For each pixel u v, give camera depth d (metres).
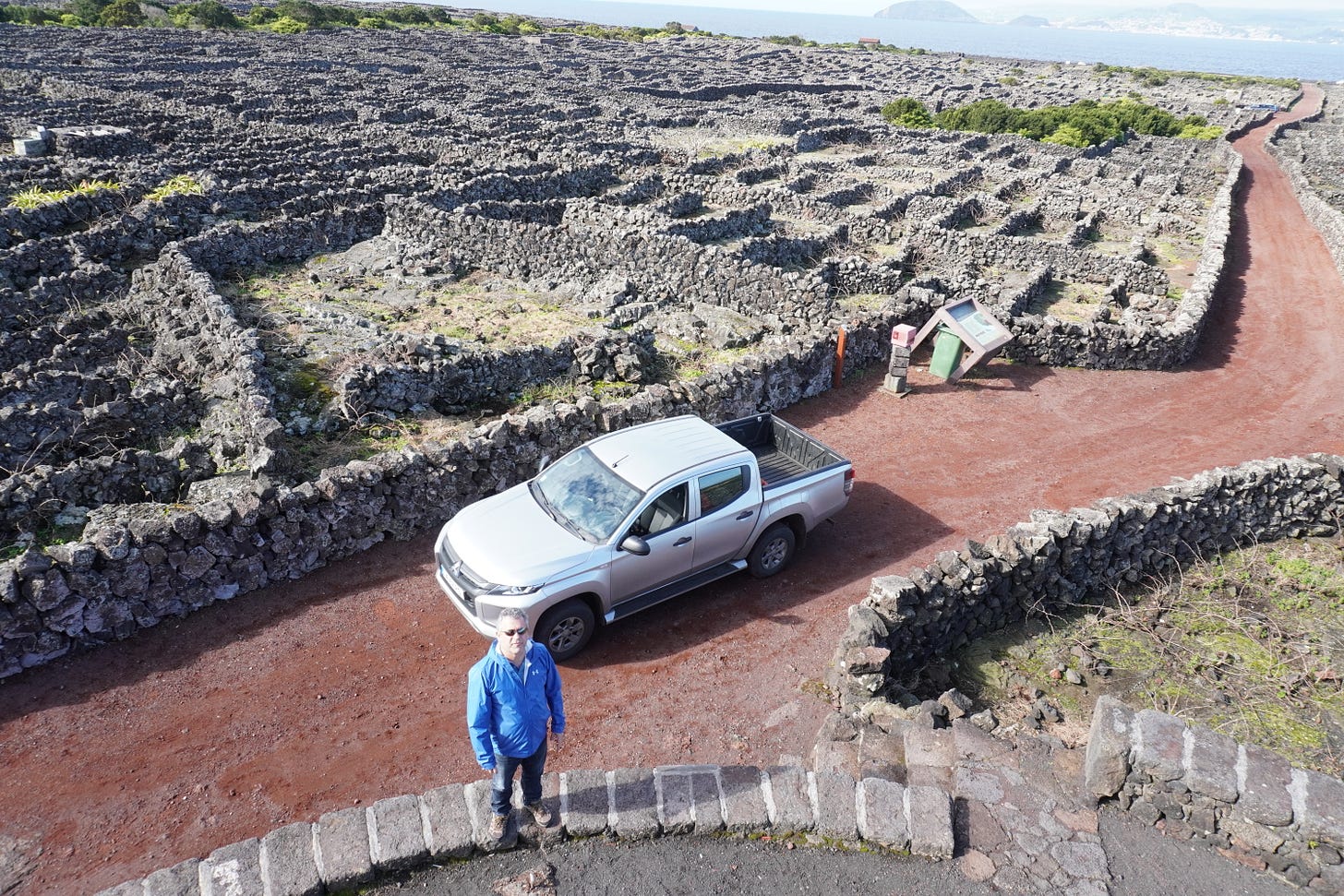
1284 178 48.47
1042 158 47.34
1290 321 22.88
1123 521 10.86
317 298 19.70
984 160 45.41
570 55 93.50
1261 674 9.66
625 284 20.91
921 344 19.55
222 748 7.44
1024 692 9.20
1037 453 14.56
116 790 6.96
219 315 15.84
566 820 6.21
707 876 5.97
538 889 5.85
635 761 7.61
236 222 23.11
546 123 44.75
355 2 180.12
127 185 24.47
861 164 45.31
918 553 11.37
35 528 10.17
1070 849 6.15
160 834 6.60
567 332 18.50
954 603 9.49
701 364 17.33
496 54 86.69
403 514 10.70
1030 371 18.45
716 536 9.65
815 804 6.38
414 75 64.62
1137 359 18.78
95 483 10.70
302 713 7.89
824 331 16.73
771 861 6.10
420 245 23.61
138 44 66.00
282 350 16.16
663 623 9.62
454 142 36.62
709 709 8.31
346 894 5.80
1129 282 25.83
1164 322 20.62
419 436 13.50
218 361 14.78
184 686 8.12
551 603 8.34
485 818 6.20
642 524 9.03
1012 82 103.81
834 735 7.51
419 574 10.12
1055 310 23.55
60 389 12.95
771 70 95.75
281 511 9.54
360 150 33.69
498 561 8.46
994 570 9.83
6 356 14.62
